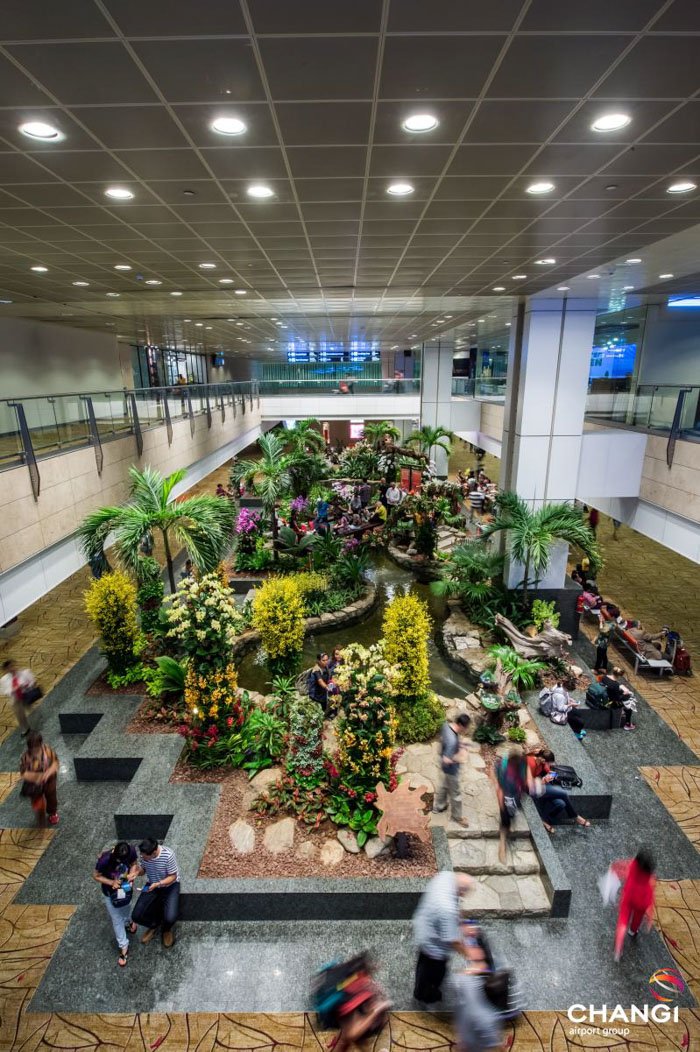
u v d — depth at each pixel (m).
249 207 5.55
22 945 5.59
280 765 7.52
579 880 6.31
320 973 4.81
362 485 20.42
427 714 8.62
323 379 30.58
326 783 6.93
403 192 5.18
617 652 11.45
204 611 7.38
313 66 3.06
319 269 8.70
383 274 9.14
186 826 6.50
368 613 13.12
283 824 6.59
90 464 10.91
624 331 17.77
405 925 5.78
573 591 11.98
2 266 8.27
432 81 3.24
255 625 10.55
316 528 16.12
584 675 10.16
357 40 2.82
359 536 16.28
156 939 5.62
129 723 8.37
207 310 13.80
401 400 30.86
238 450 25.08
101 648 9.37
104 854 5.32
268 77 3.17
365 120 3.71
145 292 10.80
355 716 6.56
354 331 21.50
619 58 3.00
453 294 11.17
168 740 7.97
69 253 7.49
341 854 6.20
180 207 5.55
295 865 6.04
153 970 5.34
